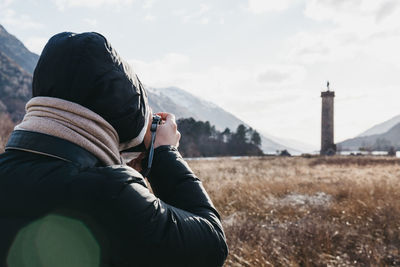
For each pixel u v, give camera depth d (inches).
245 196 299.4
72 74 27.0
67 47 27.6
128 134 29.7
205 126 4827.8
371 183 371.9
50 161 25.6
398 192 301.4
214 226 28.9
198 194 30.2
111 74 28.0
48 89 27.5
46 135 25.9
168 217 26.4
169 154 31.6
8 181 25.1
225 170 681.0
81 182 24.5
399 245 168.2
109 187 24.6
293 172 667.4
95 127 26.6
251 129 5187.0
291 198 320.2
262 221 224.7
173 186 30.3
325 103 2427.4
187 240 26.2
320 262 145.3
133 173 27.3
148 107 33.3
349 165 998.4
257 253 145.9
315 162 1211.2
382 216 212.5
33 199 24.1
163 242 25.0
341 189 349.1
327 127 2418.8
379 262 144.2
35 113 27.0
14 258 23.3
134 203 25.0
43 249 23.2
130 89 29.6
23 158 26.2
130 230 24.1
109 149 27.7
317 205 276.4
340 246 167.9
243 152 4569.4
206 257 27.3
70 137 25.8
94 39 28.5
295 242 168.2
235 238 168.6
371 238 175.2
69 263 23.1
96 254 23.5
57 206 23.8
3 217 24.3
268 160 1486.2
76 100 27.0
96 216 23.8
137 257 24.2
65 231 23.4
